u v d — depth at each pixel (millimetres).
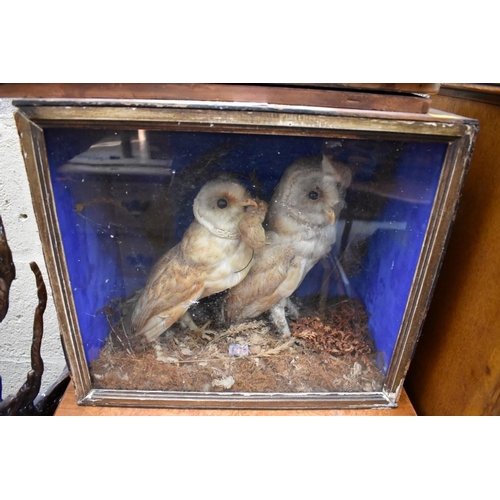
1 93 509
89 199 571
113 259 619
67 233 584
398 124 508
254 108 499
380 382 704
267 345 682
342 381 701
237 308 660
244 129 513
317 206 583
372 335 685
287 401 697
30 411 720
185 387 697
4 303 621
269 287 640
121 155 540
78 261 610
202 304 655
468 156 522
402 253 620
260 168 559
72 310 624
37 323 672
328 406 703
